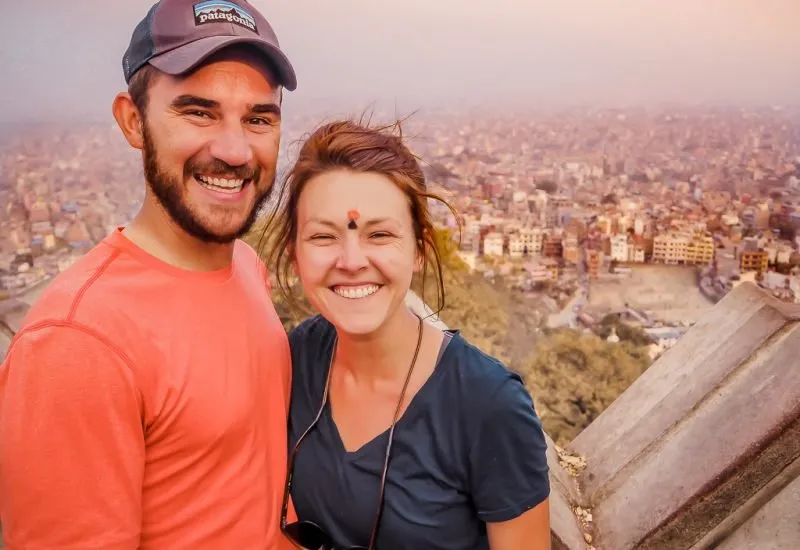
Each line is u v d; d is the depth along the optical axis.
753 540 0.90
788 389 0.97
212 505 0.66
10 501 0.57
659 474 1.10
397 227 0.66
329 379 0.73
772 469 0.91
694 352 1.38
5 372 0.57
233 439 0.67
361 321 0.66
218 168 0.66
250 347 0.71
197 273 0.69
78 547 0.58
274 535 0.72
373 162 0.65
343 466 0.68
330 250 0.66
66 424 0.56
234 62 0.66
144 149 0.67
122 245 0.66
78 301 0.60
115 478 0.59
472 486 0.66
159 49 0.65
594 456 1.33
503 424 0.63
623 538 1.03
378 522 0.66
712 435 1.05
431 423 0.66
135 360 0.61
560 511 1.11
